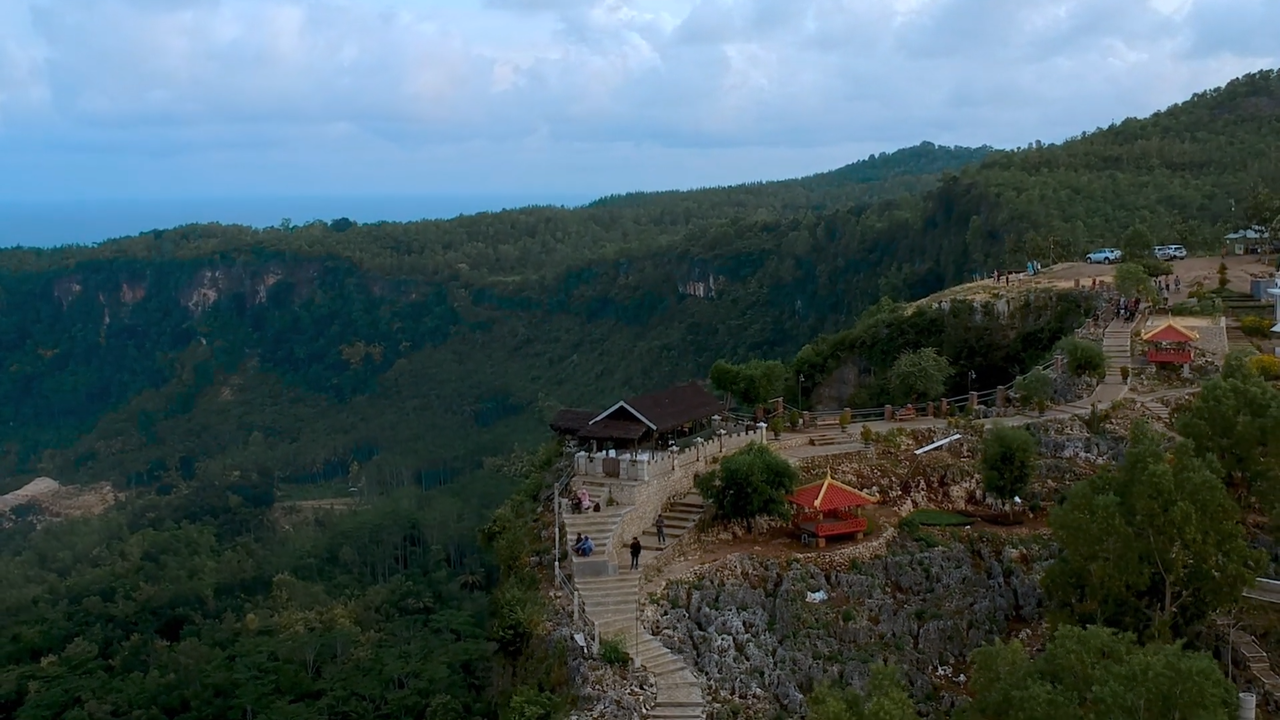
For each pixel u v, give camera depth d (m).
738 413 64.50
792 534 47.00
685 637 38.62
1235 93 187.12
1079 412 57.84
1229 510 39.44
